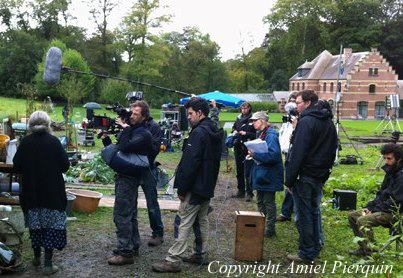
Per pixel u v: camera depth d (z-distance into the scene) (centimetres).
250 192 884
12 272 491
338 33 7112
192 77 6031
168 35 6225
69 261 534
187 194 501
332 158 534
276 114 5041
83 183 968
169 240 623
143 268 520
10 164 598
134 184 517
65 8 6575
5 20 6544
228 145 916
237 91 6744
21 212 585
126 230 521
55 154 481
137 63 4706
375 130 3158
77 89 2598
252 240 551
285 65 7244
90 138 1698
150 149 518
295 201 545
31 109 1337
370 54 5359
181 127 1500
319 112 527
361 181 1048
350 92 5338
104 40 5947
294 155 520
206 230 534
